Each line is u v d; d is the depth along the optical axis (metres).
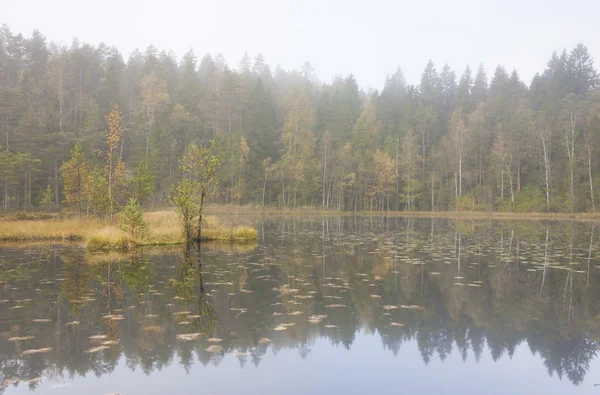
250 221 35.66
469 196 55.75
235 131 59.22
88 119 48.62
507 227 30.28
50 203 37.50
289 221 37.00
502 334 6.55
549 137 50.38
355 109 71.44
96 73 63.09
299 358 5.49
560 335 6.50
